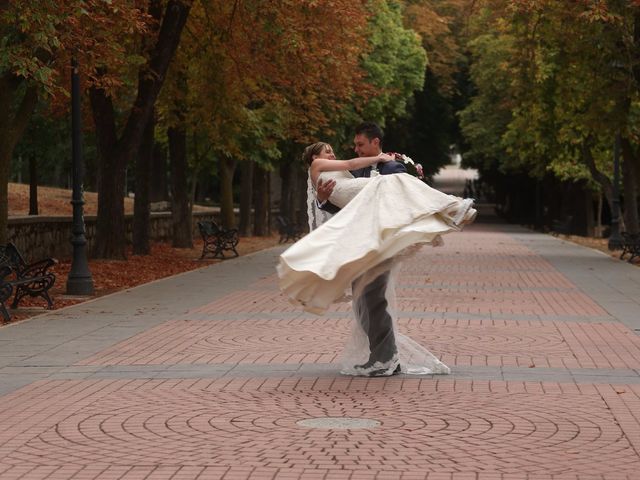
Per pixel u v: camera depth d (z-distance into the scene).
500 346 20.02
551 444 12.12
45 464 11.38
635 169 52.94
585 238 78.06
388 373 16.61
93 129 50.34
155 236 62.25
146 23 34.97
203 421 13.42
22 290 26.62
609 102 46.16
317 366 17.69
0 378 16.69
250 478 10.71
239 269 41.34
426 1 94.88
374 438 12.44
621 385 15.79
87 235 48.28
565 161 68.12
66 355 19.00
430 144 105.19
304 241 15.45
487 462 11.31
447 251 55.94
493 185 124.31
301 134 55.25
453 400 14.67
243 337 21.28
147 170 48.50
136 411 14.06
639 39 44.47
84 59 28.61
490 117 89.19
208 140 55.16
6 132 32.25
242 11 40.88
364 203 15.76
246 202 73.19
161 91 47.38
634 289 32.81
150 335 21.62
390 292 16.62
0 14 25.66
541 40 48.69
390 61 68.25
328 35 39.31
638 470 10.99
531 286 33.84
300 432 12.77
